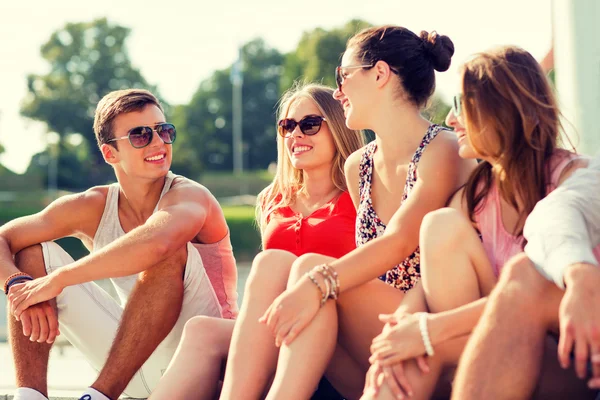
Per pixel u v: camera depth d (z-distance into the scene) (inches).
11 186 2965.1
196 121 3671.3
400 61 119.8
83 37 3245.6
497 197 102.1
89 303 140.5
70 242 1217.4
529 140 96.7
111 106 148.9
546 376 91.3
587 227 87.0
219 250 150.6
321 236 136.6
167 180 150.6
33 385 132.4
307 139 142.5
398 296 104.0
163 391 111.3
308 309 100.2
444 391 99.3
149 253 128.8
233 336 106.5
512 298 82.9
